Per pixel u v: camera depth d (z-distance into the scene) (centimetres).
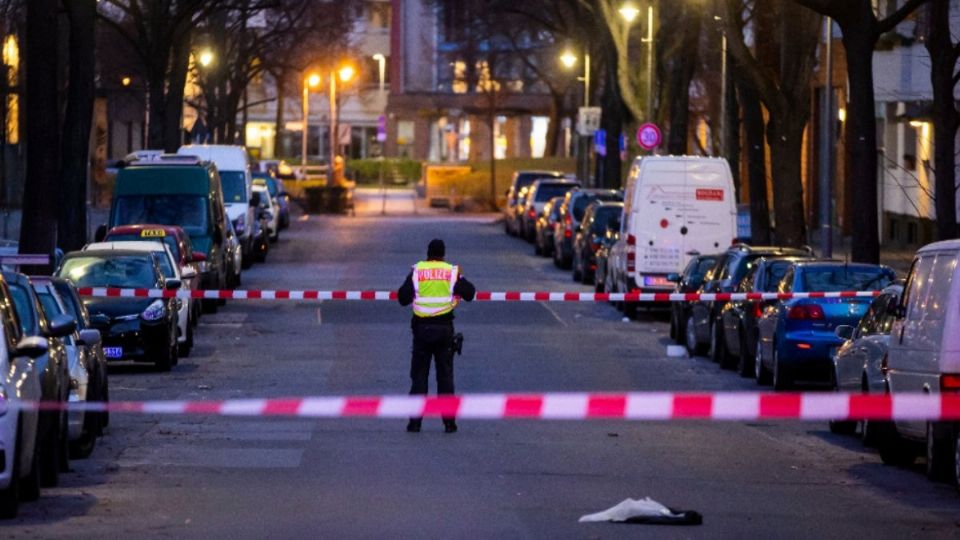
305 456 3381
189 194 7962
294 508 2694
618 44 11212
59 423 2984
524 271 10269
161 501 2767
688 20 9925
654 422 4122
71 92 7138
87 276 5394
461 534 2448
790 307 4659
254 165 17200
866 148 5634
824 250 7531
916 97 9069
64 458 3095
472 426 3944
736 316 5309
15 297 2961
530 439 3716
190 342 5744
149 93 10212
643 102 11144
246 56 15088
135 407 2534
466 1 18288
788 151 7369
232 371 5194
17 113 11356
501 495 2861
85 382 3312
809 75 7338
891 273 4866
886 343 3497
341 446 3547
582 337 6606
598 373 5284
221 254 7944
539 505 2753
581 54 15775
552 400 2434
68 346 3306
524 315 7588
